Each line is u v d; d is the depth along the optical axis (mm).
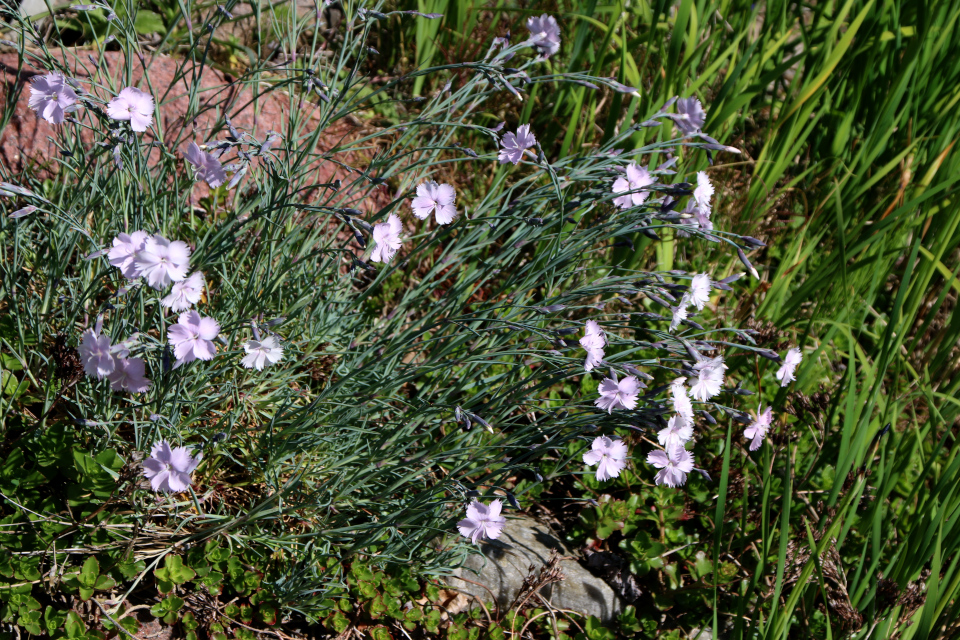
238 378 1232
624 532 1276
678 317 1145
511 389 1182
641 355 1284
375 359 1199
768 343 1338
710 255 1492
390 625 1210
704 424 1330
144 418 1161
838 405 1362
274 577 1194
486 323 1229
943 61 1498
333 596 1182
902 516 1292
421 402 1207
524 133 1150
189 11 1190
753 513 1275
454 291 1240
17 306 1157
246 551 1192
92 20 1449
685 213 1171
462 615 1210
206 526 1190
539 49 1186
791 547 1259
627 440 1289
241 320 1147
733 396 1314
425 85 1587
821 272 1387
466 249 1271
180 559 1156
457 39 1570
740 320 1430
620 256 1386
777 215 1564
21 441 1158
